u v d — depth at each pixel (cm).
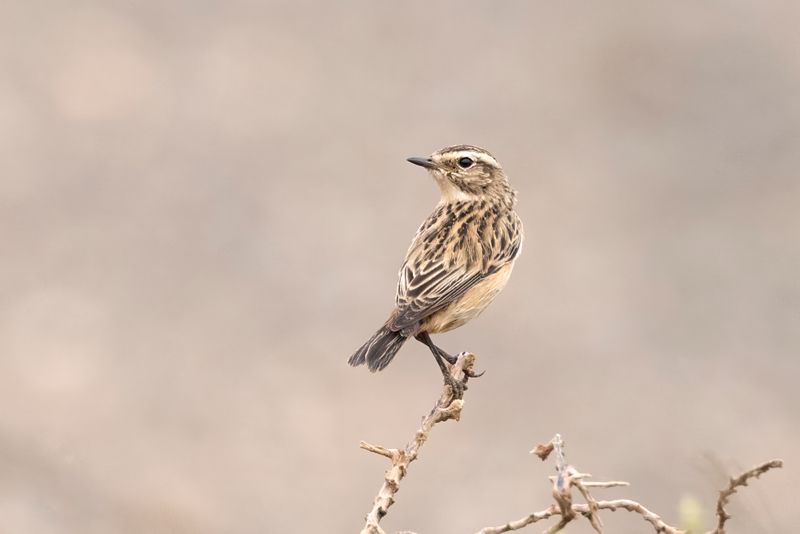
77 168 2003
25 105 2120
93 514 1342
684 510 438
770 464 431
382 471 1472
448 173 1027
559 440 455
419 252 930
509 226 994
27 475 1366
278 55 2292
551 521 1377
